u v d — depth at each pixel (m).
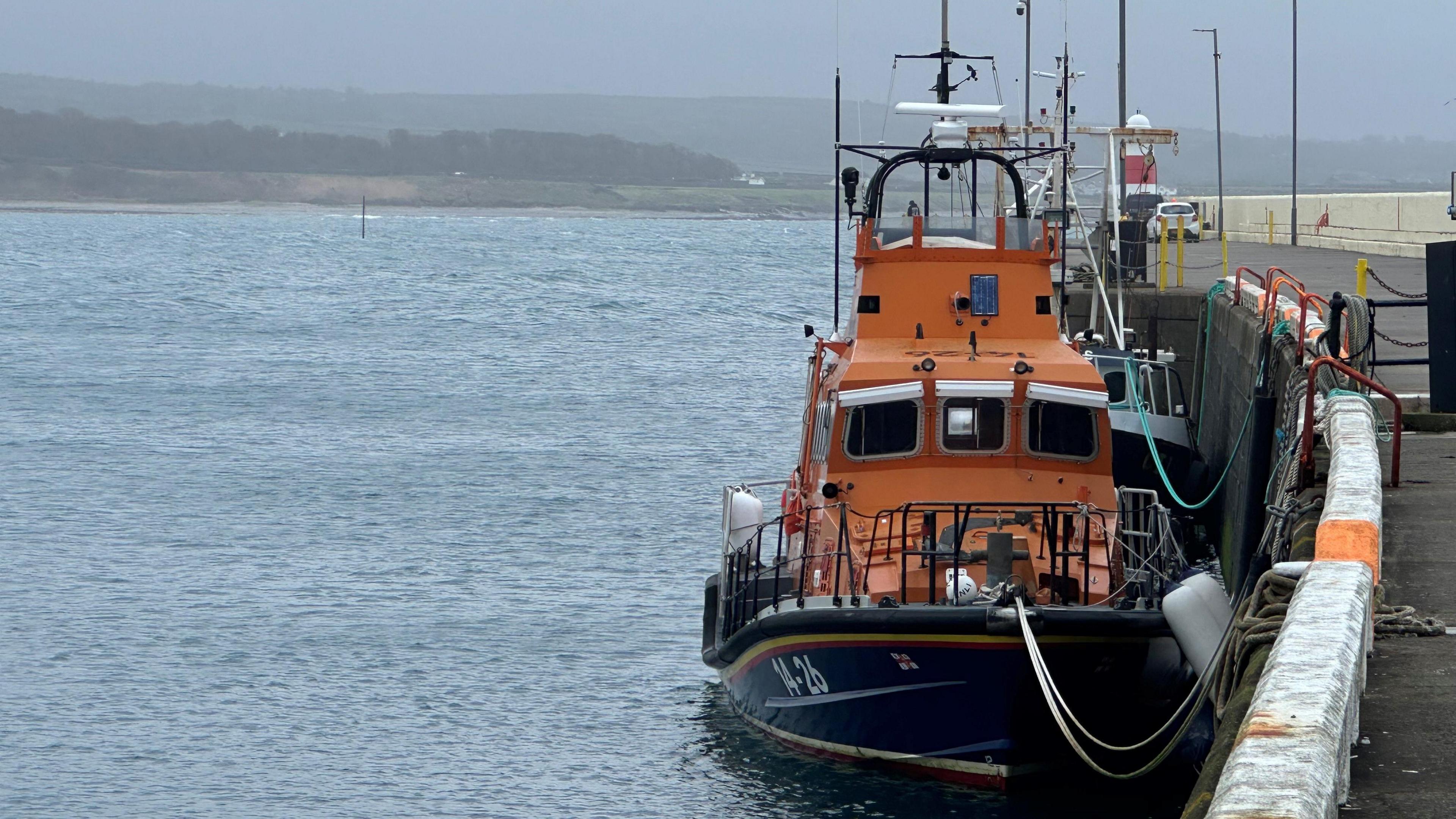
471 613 54.72
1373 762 20.84
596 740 42.28
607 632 52.69
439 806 37.91
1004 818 35.09
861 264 42.06
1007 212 61.16
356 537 66.50
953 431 38.91
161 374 125.69
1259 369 51.81
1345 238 159.38
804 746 39.66
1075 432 38.94
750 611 42.16
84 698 45.47
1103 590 36.06
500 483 78.38
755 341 159.62
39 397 111.12
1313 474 35.69
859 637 34.84
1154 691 35.06
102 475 80.19
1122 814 35.16
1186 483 62.47
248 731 43.06
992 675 34.00
